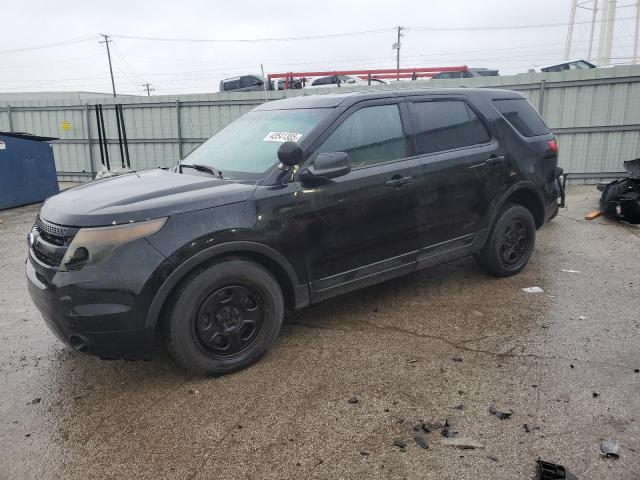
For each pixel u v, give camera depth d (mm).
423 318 4145
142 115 15812
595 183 11984
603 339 3682
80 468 2518
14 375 3463
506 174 4676
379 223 3869
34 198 11844
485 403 2922
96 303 2893
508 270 4992
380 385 3158
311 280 3621
